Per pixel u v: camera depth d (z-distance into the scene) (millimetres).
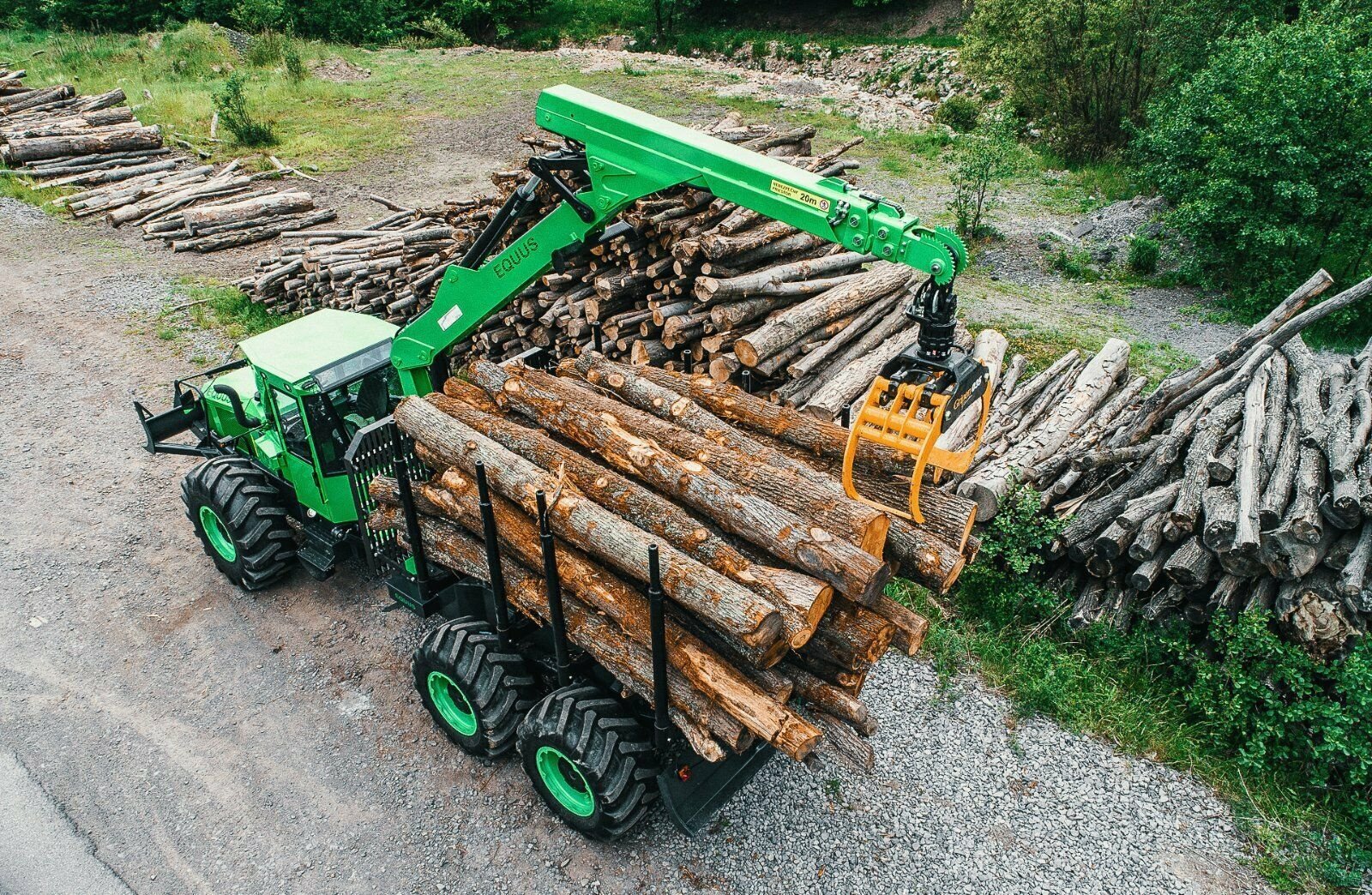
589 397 6402
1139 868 6027
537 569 5988
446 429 6348
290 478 8203
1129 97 21484
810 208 5113
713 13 42469
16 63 30672
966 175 17531
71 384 12648
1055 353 12594
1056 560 8352
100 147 21500
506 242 10961
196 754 7000
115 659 7953
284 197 18984
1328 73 13461
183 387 12414
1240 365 9062
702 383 6879
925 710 7238
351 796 6621
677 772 5699
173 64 30328
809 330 9664
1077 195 20281
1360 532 6930
